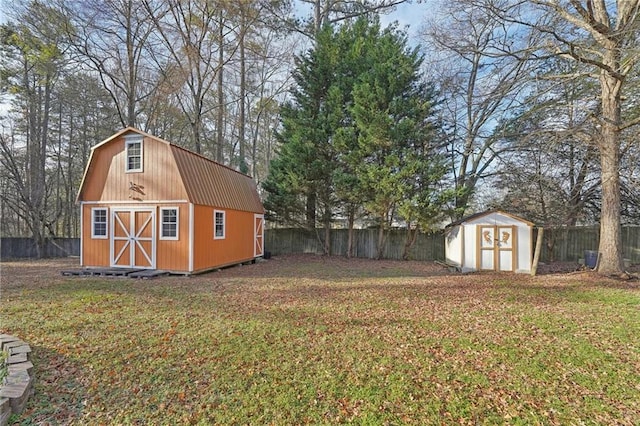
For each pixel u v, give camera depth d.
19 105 18.42
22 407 3.08
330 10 18.88
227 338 4.86
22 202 19.48
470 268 11.82
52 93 18.78
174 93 18.33
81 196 11.64
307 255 17.86
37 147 18.92
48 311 6.20
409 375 3.76
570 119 12.09
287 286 8.84
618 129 9.39
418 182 14.51
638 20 8.11
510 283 9.16
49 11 14.25
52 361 4.07
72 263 14.26
